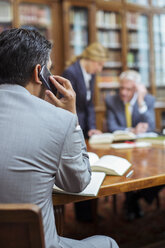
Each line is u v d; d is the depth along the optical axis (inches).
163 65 237.3
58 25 192.5
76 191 36.2
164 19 233.1
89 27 201.6
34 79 35.5
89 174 37.8
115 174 49.4
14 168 28.8
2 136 29.8
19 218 24.4
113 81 217.8
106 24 211.6
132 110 114.3
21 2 180.2
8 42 33.8
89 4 198.7
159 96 238.2
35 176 29.7
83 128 106.1
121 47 216.7
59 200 41.0
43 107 32.3
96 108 204.8
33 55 34.5
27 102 32.0
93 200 86.6
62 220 51.5
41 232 25.1
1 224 25.2
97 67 107.0
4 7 176.9
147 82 233.0
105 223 96.0
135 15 221.5
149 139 88.2
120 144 84.7
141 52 228.4
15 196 28.8
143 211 106.2
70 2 190.9
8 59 33.4
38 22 187.2
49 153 30.9
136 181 46.4
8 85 33.7
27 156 29.5
